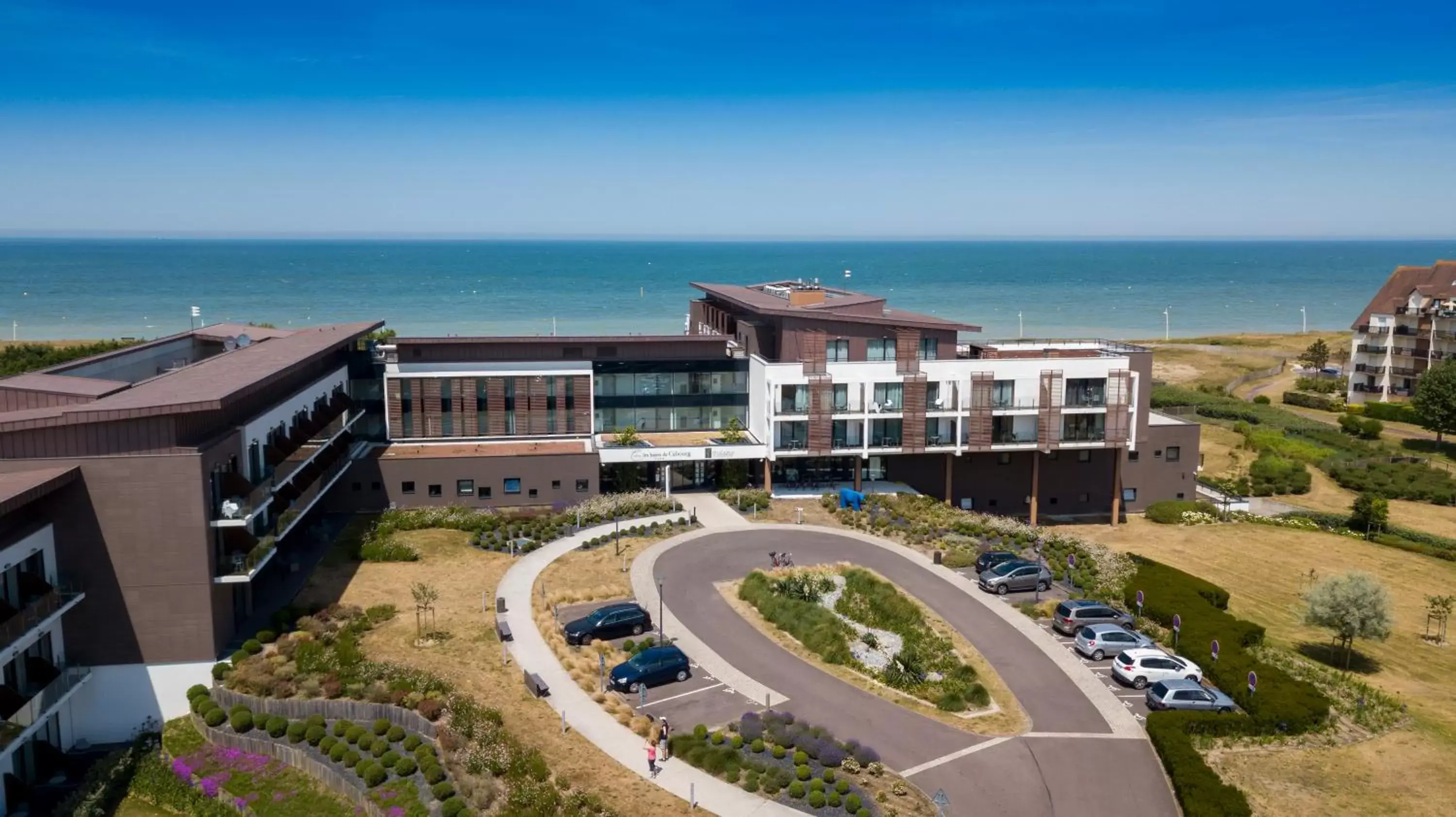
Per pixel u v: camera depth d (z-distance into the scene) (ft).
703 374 273.13
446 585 191.83
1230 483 307.99
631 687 150.30
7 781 129.80
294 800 127.24
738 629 175.22
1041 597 196.65
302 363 193.67
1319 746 142.41
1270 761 137.49
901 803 122.11
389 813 119.03
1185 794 123.75
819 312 260.01
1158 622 184.96
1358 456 343.26
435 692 142.51
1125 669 159.02
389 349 268.00
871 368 253.44
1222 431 377.71
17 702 128.67
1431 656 189.37
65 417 143.54
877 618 181.47
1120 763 134.92
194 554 151.43
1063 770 132.46
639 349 268.62
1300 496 308.81
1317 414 429.79
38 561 142.10
